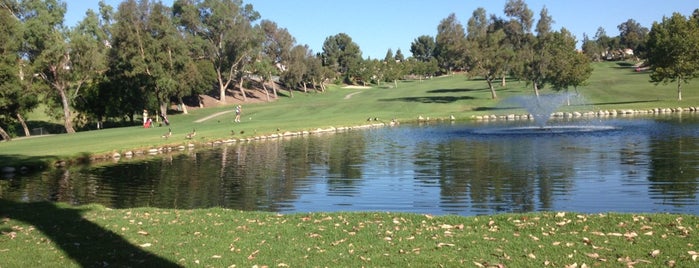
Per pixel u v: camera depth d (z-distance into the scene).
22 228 12.97
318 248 10.35
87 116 69.94
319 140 41.16
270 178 24.02
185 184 23.12
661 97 69.50
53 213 14.98
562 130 40.50
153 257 10.06
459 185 20.73
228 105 96.69
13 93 51.59
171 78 67.00
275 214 14.08
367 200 18.66
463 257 9.38
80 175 26.42
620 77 102.94
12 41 51.12
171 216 14.05
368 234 11.28
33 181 24.84
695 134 34.16
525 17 79.50
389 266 9.06
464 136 39.41
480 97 82.62
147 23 66.62
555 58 69.50
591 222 11.31
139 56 64.12
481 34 88.31
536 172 22.86
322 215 13.52
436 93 97.44
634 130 38.28
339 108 74.69
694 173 20.91
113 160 32.22
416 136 41.12
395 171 24.69
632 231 10.49
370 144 36.75
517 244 10.03
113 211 15.18
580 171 22.61
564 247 9.68
